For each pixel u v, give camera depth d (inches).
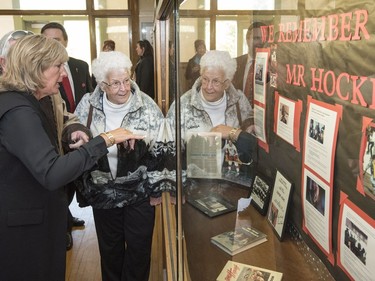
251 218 28.7
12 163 48.1
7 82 46.4
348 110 16.9
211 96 27.5
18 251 50.8
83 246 107.2
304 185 23.0
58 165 45.3
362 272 17.2
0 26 234.4
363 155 15.9
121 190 66.1
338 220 19.1
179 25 41.7
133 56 245.8
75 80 109.2
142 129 64.0
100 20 239.8
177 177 46.7
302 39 21.4
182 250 41.6
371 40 14.6
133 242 71.0
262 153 27.2
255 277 26.2
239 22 24.3
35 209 50.7
